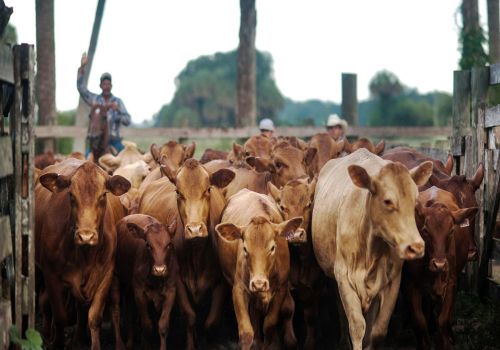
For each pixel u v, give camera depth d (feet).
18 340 26.76
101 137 62.75
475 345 36.42
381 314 31.17
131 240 37.45
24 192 29.55
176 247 37.06
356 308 31.01
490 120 43.52
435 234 32.19
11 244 28.12
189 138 79.97
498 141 48.78
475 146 45.39
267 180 43.86
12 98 31.32
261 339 36.86
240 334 33.01
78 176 33.04
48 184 33.01
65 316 35.06
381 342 31.40
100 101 63.62
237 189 44.19
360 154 34.47
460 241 35.73
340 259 31.94
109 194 39.40
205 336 38.86
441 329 34.17
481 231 43.70
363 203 30.78
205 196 36.01
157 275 34.60
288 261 34.50
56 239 34.09
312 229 35.81
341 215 32.12
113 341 39.75
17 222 29.32
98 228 33.04
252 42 85.40
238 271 33.22
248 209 35.09
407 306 36.45
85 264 34.06
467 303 42.68
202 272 37.19
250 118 85.81
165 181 43.04
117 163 56.24
